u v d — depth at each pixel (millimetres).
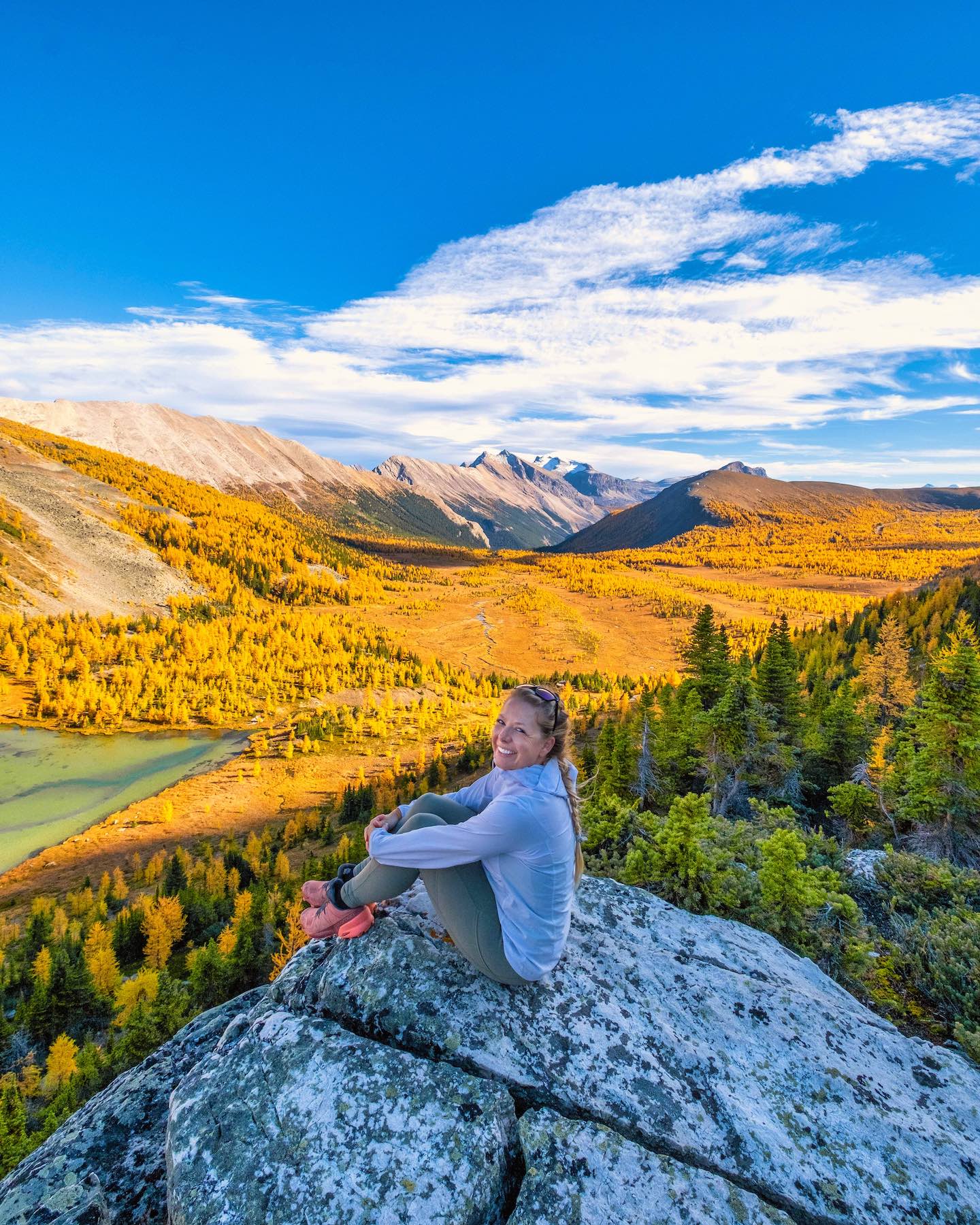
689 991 3715
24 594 198875
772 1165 2678
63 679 158500
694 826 10312
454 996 3238
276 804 113812
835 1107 3059
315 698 179750
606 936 4152
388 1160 2471
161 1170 2928
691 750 38812
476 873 3057
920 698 45219
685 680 42406
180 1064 3611
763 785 32906
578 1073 2953
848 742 36469
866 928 8812
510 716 2959
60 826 103125
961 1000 6766
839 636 102250
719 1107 2920
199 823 105250
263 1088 2775
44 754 131125
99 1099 3420
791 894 8633
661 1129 2750
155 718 153875
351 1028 3191
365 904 3393
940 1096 3338
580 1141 2592
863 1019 3904
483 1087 2803
